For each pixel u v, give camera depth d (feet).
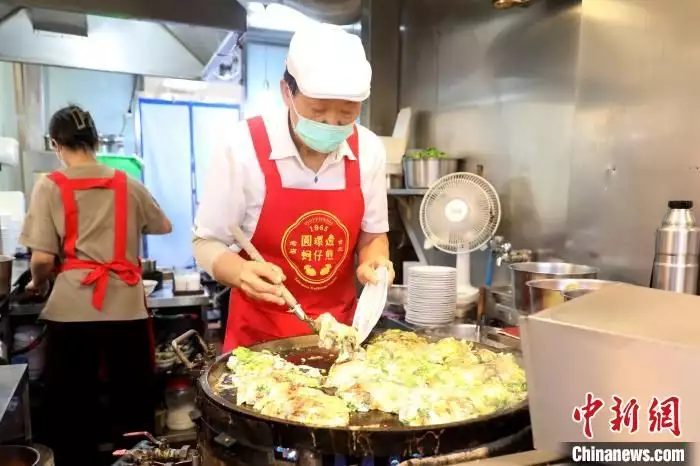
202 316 11.73
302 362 5.65
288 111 6.24
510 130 10.32
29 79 16.89
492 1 9.83
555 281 6.63
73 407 9.89
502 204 10.59
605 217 8.29
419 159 10.89
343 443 3.55
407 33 13.78
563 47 8.96
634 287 3.87
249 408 4.27
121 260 9.87
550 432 3.19
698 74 6.89
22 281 10.48
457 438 3.64
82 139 9.70
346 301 6.78
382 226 6.86
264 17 19.40
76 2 10.71
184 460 4.88
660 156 7.41
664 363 2.75
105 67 13.76
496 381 4.84
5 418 6.09
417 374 5.12
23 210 15.05
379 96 14.19
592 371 2.98
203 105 20.47
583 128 8.63
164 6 11.28
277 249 6.31
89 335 9.66
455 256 11.69
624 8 7.83
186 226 20.79
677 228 6.19
